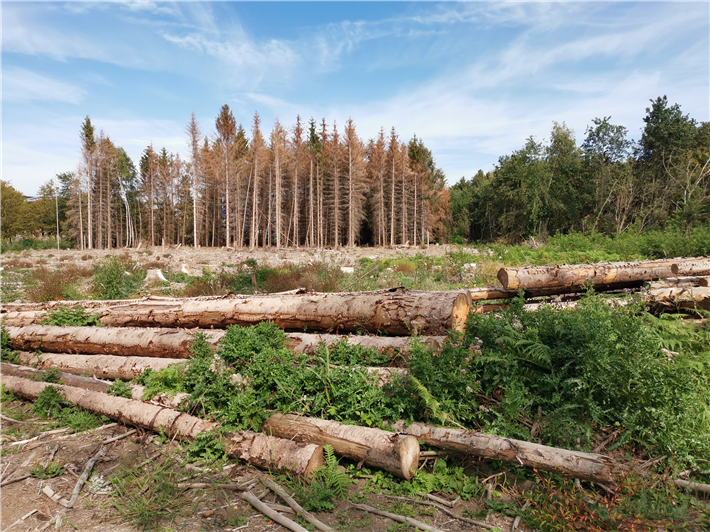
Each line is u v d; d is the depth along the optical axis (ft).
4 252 126.93
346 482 10.88
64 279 45.29
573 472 9.45
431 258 59.36
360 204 169.89
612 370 11.85
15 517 10.22
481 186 187.73
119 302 26.18
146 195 204.33
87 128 177.06
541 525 9.02
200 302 22.35
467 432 11.13
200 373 14.84
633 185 122.83
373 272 46.91
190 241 224.94
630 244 64.49
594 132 130.52
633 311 16.22
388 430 12.12
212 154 181.37
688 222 86.94
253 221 156.46
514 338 14.42
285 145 169.58
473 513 9.89
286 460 11.39
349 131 158.92
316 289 38.50
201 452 12.82
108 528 9.75
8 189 168.66
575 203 130.82
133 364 18.66
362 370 13.67
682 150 120.37
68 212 182.91
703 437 10.68
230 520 9.82
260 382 13.74
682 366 12.60
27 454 13.53
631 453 11.07
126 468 12.19
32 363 22.06
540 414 12.51
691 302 20.42
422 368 12.84
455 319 15.81
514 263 55.31
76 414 15.99
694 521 8.71
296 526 9.39
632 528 8.27
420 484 10.94
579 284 21.95
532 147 136.36
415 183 171.32
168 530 9.56
